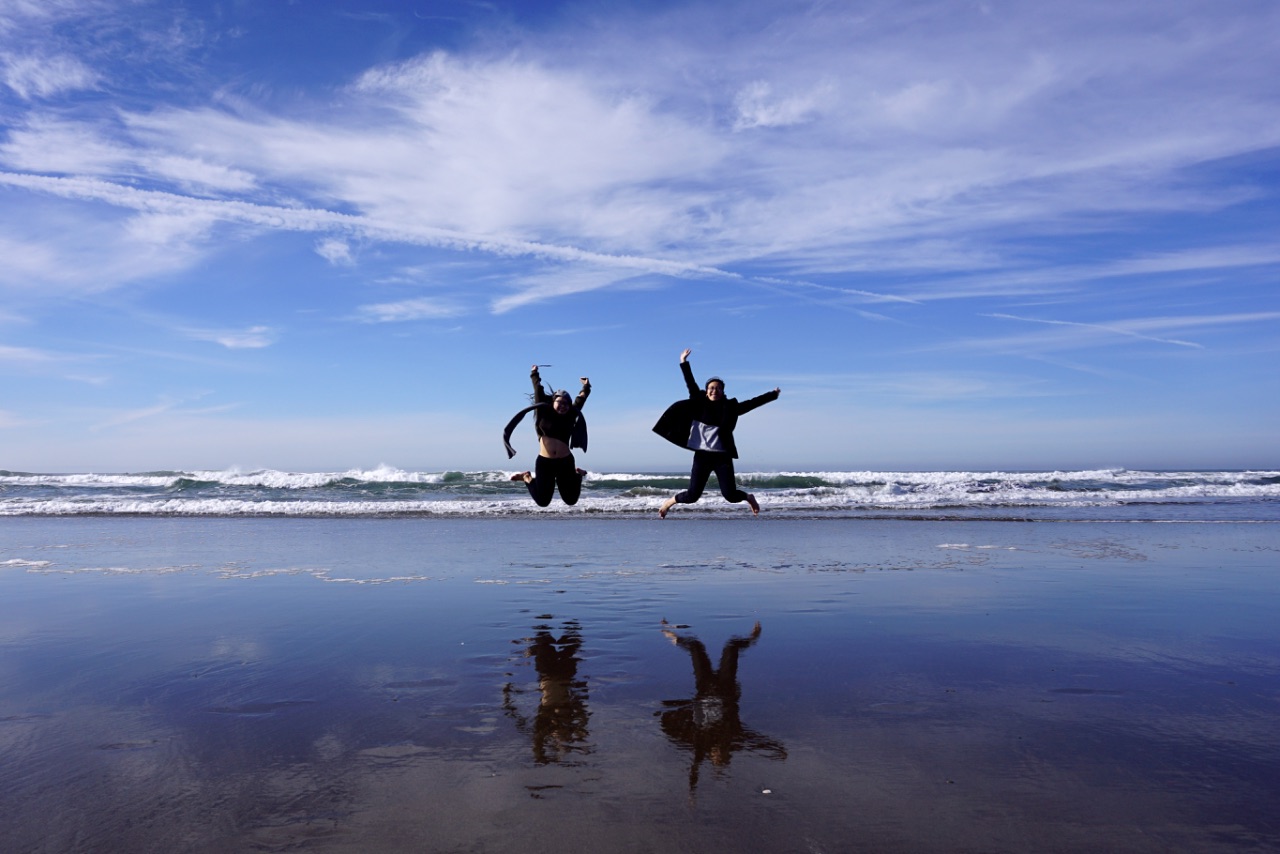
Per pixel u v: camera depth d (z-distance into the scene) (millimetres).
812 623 7727
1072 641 6969
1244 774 4059
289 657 6488
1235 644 6844
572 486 8859
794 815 3623
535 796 3834
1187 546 13719
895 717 4977
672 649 6750
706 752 4406
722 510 21016
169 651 6672
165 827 3514
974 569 11102
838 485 27719
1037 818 3578
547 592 9422
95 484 26984
